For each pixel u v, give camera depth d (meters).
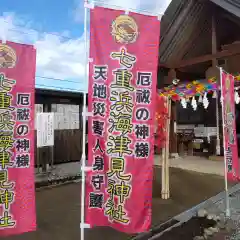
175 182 7.39
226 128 4.84
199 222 4.59
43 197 6.23
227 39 8.87
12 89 3.49
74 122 11.09
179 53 8.98
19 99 3.54
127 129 3.10
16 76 3.52
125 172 3.10
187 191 6.50
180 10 8.31
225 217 4.78
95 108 3.11
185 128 12.86
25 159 3.55
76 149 11.17
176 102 11.71
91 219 3.16
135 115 3.10
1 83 3.43
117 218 3.12
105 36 3.06
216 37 8.46
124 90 3.08
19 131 3.53
